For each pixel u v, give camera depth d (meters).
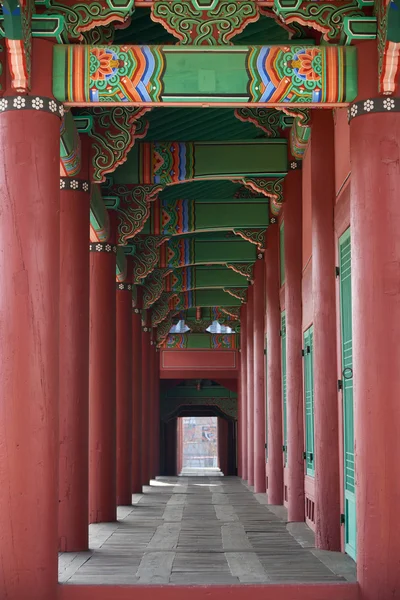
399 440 6.12
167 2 6.63
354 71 6.46
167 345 27.62
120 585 6.13
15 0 5.97
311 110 8.81
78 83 6.41
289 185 11.27
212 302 22.89
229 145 11.34
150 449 21.34
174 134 12.37
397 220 6.26
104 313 11.11
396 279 6.22
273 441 13.86
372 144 6.33
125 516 12.09
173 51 6.50
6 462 6.05
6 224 6.23
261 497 15.71
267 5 6.74
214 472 46.78
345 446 7.95
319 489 8.29
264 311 16.67
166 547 8.62
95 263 11.19
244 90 6.48
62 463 8.51
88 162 8.98
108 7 6.57
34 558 6.00
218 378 27.47
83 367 8.72
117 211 11.37
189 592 6.06
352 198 6.44
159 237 14.30
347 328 7.86
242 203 14.07
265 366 16.73
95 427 11.22
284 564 7.34
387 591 5.99
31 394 6.11
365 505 6.12
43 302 6.21
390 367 6.16
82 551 8.35
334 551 8.12
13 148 6.29
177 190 14.78
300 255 11.20
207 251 16.75
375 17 6.41
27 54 6.26
